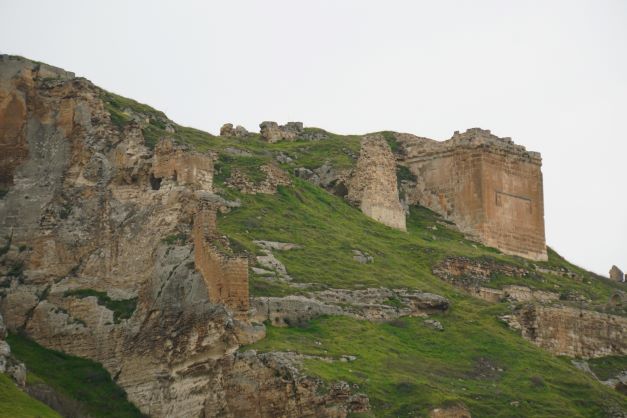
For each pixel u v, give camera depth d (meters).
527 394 61.75
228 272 60.41
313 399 55.25
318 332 63.34
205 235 63.28
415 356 63.62
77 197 70.81
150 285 64.94
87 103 73.31
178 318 62.12
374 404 56.28
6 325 67.50
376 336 64.50
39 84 74.62
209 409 57.81
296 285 67.62
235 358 58.00
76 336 65.81
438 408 56.38
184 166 67.75
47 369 64.12
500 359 65.50
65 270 68.62
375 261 75.12
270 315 63.66
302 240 74.25
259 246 71.31
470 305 73.06
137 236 67.31
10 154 72.94
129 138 71.50
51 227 70.12
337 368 58.53
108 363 64.19
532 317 72.38
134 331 64.00
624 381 71.44
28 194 71.75
